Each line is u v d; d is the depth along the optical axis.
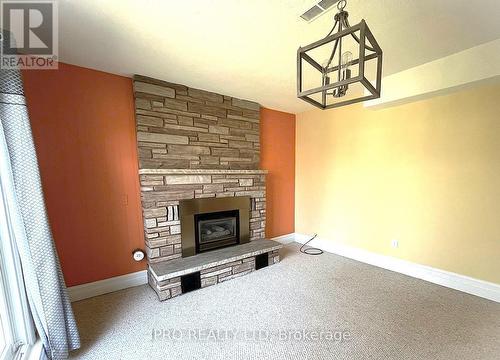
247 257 2.88
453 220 2.43
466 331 1.80
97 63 2.16
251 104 3.36
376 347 1.65
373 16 1.51
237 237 3.23
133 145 2.53
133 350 1.65
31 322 1.43
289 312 2.07
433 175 2.54
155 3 1.36
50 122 2.10
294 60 2.11
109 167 2.41
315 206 3.86
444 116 2.43
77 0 1.31
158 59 2.08
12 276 1.32
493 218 2.19
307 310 2.10
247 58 2.07
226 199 3.07
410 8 1.43
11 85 1.26
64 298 1.56
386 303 2.20
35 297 1.37
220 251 2.92
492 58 1.86
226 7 1.41
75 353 1.62
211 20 1.54
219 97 3.02
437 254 2.56
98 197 2.36
